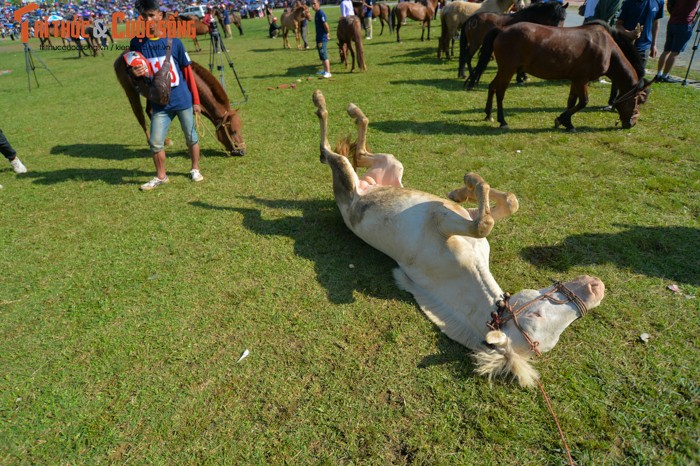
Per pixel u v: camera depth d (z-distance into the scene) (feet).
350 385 8.68
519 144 19.42
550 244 12.33
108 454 7.72
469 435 7.60
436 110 25.32
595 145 18.88
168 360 9.53
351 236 13.56
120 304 11.31
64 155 22.59
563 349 9.07
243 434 7.89
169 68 15.97
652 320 9.59
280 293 11.30
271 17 74.95
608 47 19.26
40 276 12.61
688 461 6.93
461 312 9.87
